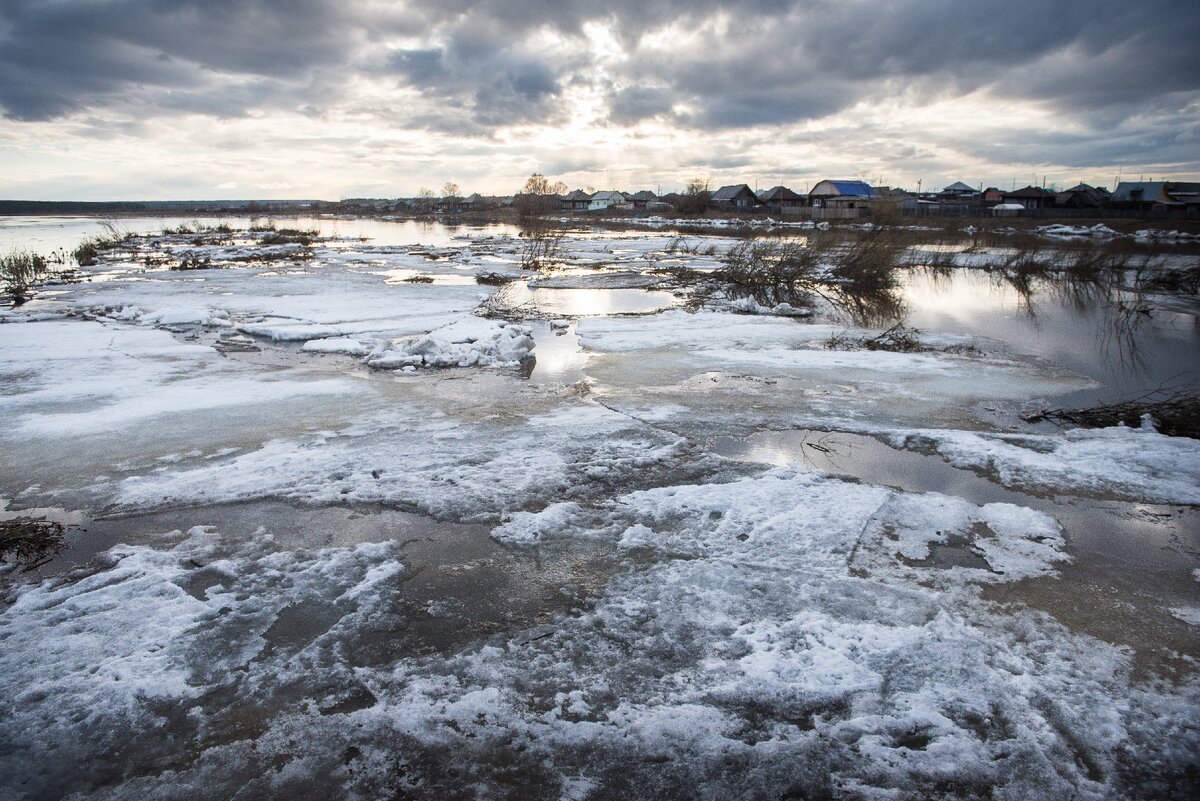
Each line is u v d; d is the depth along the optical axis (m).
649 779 2.55
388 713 2.87
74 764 2.63
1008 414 6.93
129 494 4.89
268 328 10.81
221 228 47.03
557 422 6.46
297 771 2.59
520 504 4.75
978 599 3.67
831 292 17.08
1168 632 3.42
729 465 5.45
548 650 3.27
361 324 11.55
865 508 4.66
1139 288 18.64
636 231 46.19
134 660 3.20
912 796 2.48
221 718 2.86
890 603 3.63
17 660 3.20
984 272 23.05
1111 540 4.33
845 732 2.77
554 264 22.88
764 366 8.77
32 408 6.84
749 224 51.59
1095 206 65.25
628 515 4.59
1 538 4.24
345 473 5.23
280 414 6.69
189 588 3.79
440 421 6.49
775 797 2.47
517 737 2.75
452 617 3.53
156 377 8.09
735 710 2.89
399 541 4.27
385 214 98.38
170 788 2.52
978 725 2.82
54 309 13.24
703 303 14.34
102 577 3.85
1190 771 2.60
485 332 10.16
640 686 3.03
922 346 10.29
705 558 4.07
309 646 3.30
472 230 50.19
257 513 4.63
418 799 2.47
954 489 5.12
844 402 7.21
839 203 67.38
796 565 3.99
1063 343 10.85
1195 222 47.91
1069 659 3.21
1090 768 2.62
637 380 8.02
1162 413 6.71
